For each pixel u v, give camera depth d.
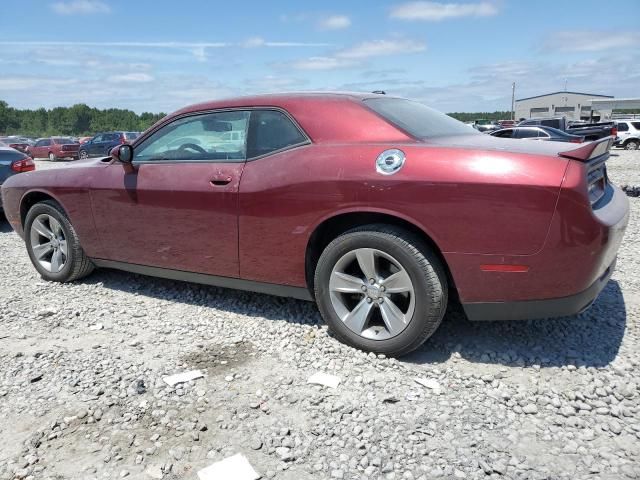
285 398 2.85
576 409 2.73
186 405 2.80
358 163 3.18
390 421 2.62
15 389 2.99
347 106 3.44
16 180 5.07
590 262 2.83
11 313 4.19
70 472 2.29
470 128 4.03
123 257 4.40
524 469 2.26
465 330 3.68
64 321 4.02
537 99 76.31
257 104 3.70
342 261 3.32
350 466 2.31
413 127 3.40
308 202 3.32
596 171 3.15
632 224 7.29
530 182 2.77
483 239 2.90
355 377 3.07
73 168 4.70
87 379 3.09
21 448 2.46
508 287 2.94
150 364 3.29
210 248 3.82
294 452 2.40
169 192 3.91
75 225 4.62
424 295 3.08
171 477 2.25
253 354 3.40
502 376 3.06
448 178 2.92
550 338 3.53
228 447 2.45
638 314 3.91
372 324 3.41
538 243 2.81
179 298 4.47
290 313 4.05
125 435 2.55
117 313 4.16
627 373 3.05
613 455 2.35
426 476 2.23
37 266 5.01
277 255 3.55
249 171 3.59
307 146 3.42
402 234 3.10
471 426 2.58
